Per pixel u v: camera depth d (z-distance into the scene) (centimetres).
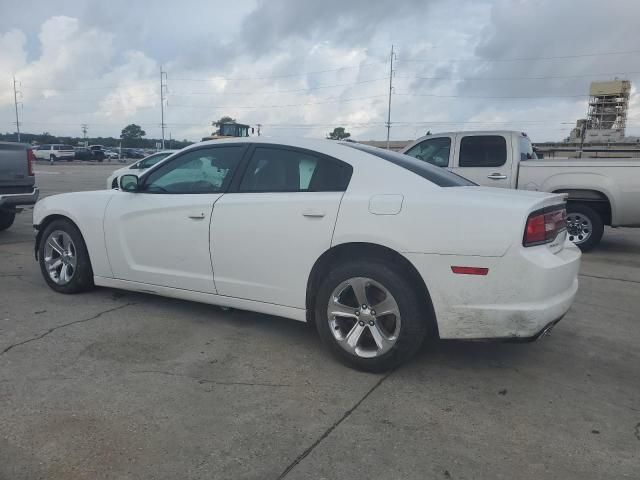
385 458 273
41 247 547
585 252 847
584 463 272
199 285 445
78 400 324
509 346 430
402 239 354
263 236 404
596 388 359
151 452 273
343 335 380
